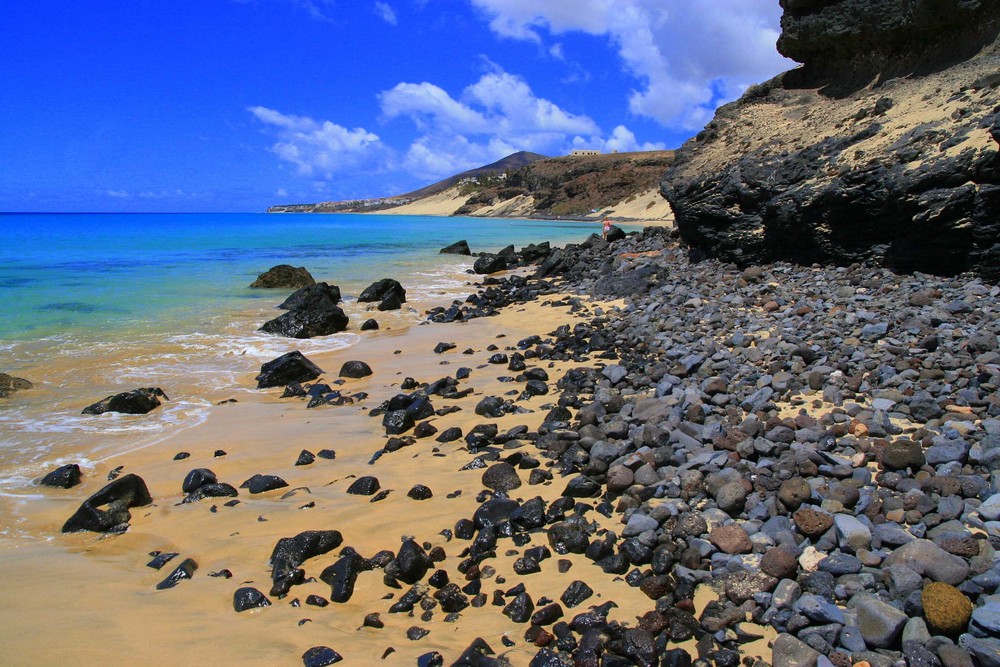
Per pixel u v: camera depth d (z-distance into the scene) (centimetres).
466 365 1144
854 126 1575
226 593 470
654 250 2191
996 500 442
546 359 1123
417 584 466
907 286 1120
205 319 1588
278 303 1836
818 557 429
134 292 1961
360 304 1919
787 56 2188
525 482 625
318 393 1004
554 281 2161
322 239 5041
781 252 1548
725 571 432
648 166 11962
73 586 484
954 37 1662
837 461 530
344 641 405
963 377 688
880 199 1257
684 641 385
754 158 1706
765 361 868
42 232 5838
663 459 600
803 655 355
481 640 393
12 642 408
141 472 711
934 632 351
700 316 1223
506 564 485
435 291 2220
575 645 387
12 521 603
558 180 13900
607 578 455
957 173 1133
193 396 1005
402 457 729
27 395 988
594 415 748
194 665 385
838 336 913
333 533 525
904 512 459
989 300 959
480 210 16025
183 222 10256
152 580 496
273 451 767
